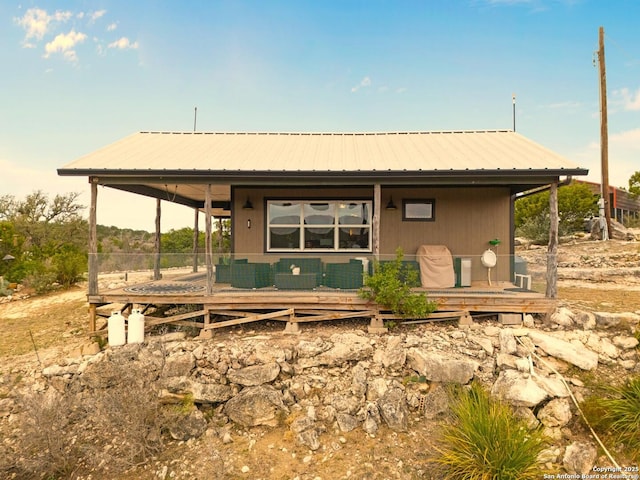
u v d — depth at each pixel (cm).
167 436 587
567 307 849
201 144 1083
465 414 534
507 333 698
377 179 811
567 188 2219
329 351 672
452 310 783
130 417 559
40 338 895
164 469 525
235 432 587
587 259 1482
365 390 629
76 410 616
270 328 825
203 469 514
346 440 558
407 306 744
